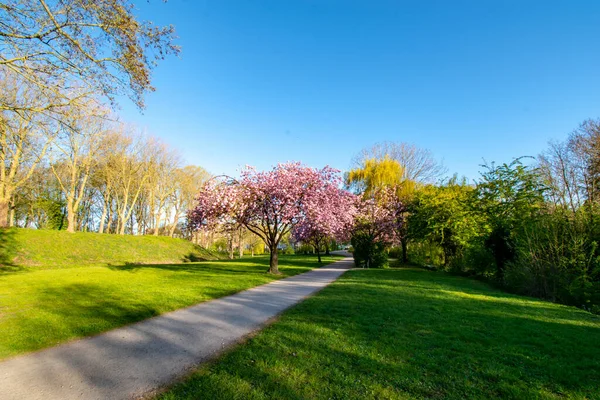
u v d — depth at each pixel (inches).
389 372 155.1
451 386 142.7
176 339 208.8
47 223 1357.0
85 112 344.2
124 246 1120.8
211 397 131.8
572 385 146.0
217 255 1521.9
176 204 1713.8
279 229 708.0
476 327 234.7
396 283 480.7
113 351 188.2
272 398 131.0
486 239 636.1
